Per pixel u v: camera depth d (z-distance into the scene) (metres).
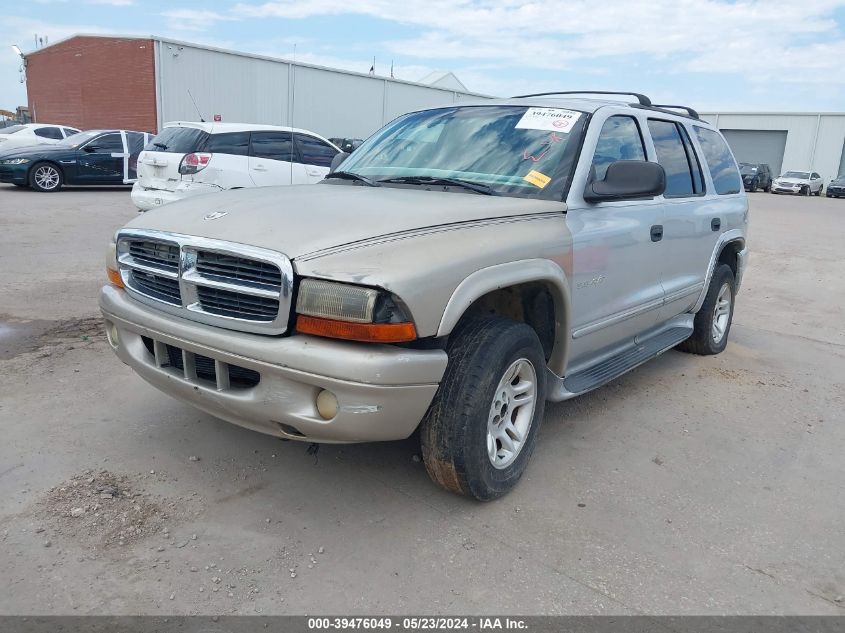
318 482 3.39
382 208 3.11
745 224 6.00
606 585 2.74
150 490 3.23
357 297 2.56
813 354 6.31
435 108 4.58
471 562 2.83
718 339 6.05
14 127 23.14
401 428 2.79
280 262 2.66
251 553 2.81
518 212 3.33
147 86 25.56
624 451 3.98
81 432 3.78
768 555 3.01
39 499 3.10
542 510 3.27
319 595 2.59
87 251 9.09
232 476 3.40
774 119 48.47
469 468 3.02
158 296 3.15
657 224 4.39
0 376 4.52
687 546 3.04
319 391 2.70
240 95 26.91
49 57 31.52
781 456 4.04
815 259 12.03
